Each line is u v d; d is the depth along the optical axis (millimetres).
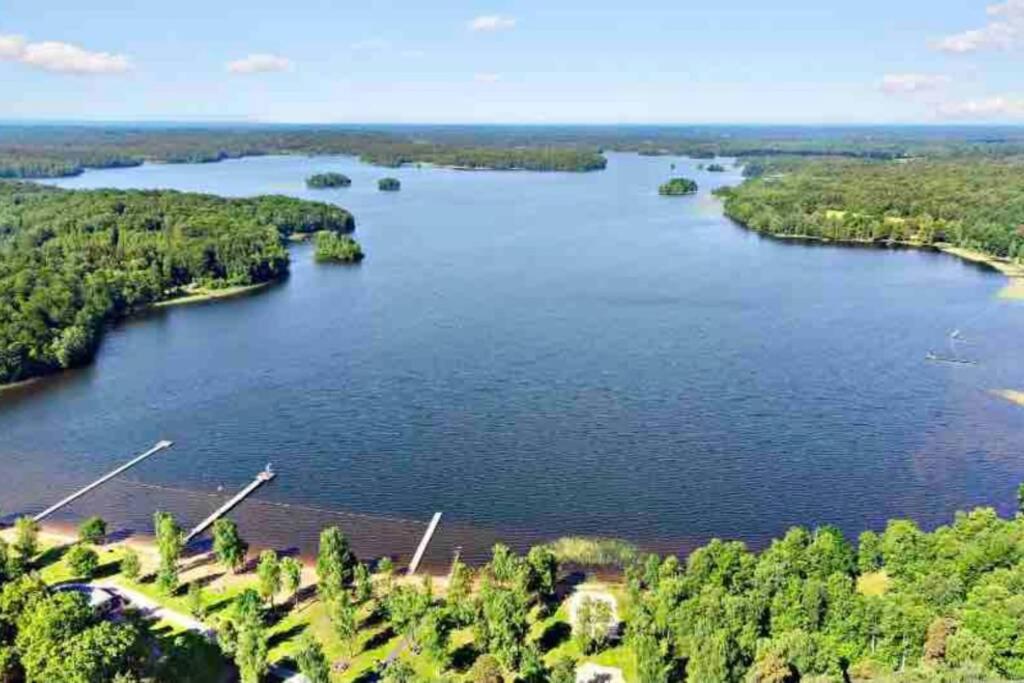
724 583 107000
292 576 113312
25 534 123688
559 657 100688
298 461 160250
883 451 160000
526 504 142125
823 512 138750
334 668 99000
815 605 96875
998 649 90375
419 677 96250
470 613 102312
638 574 115750
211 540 132375
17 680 91312
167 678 93000
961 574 104562
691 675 91938
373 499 145125
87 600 105312
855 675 92188
